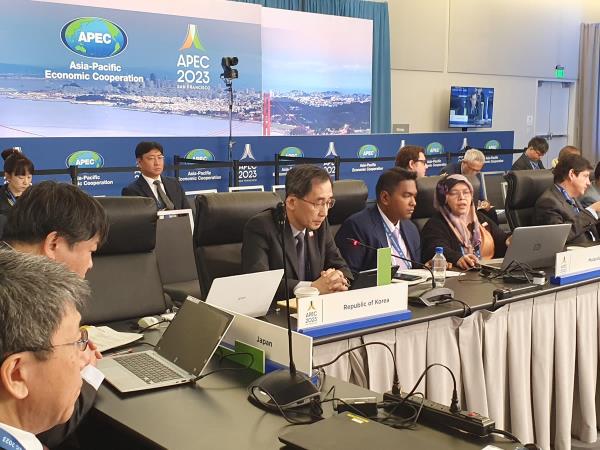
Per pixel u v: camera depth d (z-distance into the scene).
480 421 1.38
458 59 10.30
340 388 1.69
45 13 6.32
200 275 2.81
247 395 1.65
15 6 6.15
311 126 8.51
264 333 1.79
